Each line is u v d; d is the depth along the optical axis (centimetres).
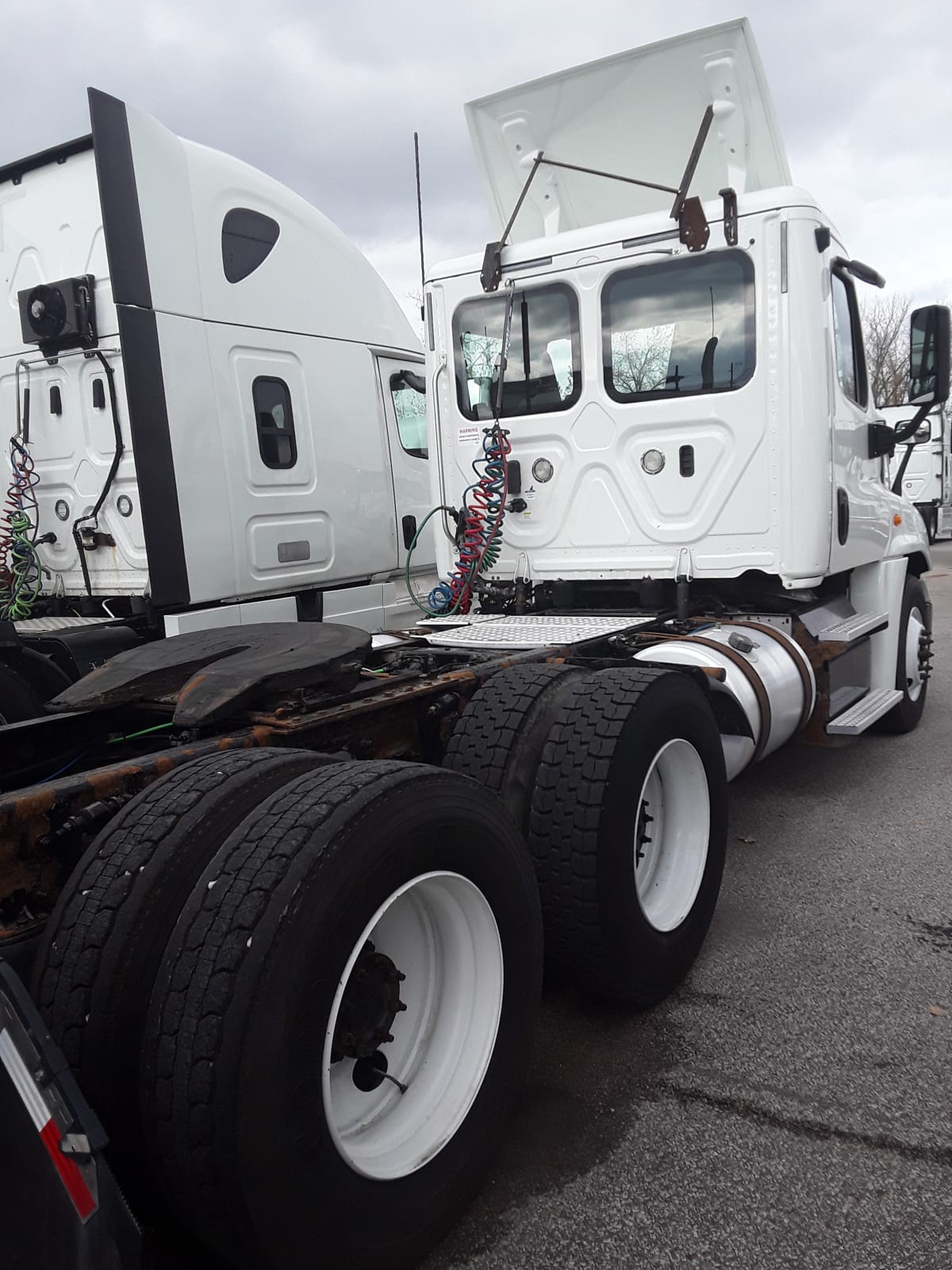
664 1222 215
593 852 269
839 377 469
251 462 543
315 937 175
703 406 449
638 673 306
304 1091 174
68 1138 150
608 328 466
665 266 451
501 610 507
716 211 439
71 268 521
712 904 333
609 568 477
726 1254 206
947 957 332
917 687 645
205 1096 165
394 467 646
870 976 321
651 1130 246
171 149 502
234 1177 165
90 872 190
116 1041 176
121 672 284
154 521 490
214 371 521
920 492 2094
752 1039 286
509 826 234
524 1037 236
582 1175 231
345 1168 184
